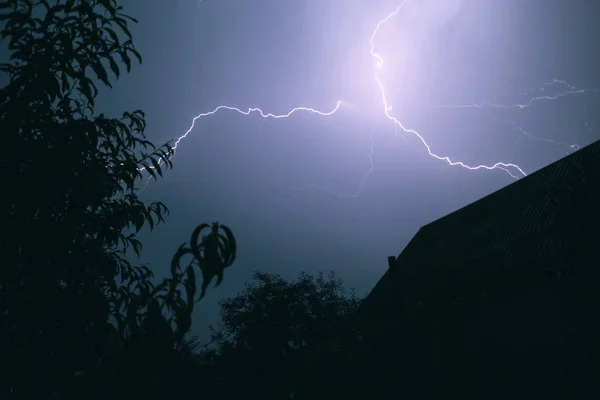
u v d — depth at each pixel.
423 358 4.91
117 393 2.02
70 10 3.13
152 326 1.97
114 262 2.96
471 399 5.04
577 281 6.32
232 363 3.70
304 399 4.00
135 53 3.29
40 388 2.34
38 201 2.83
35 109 2.97
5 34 3.10
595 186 6.65
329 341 4.79
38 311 2.52
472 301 13.48
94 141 3.05
